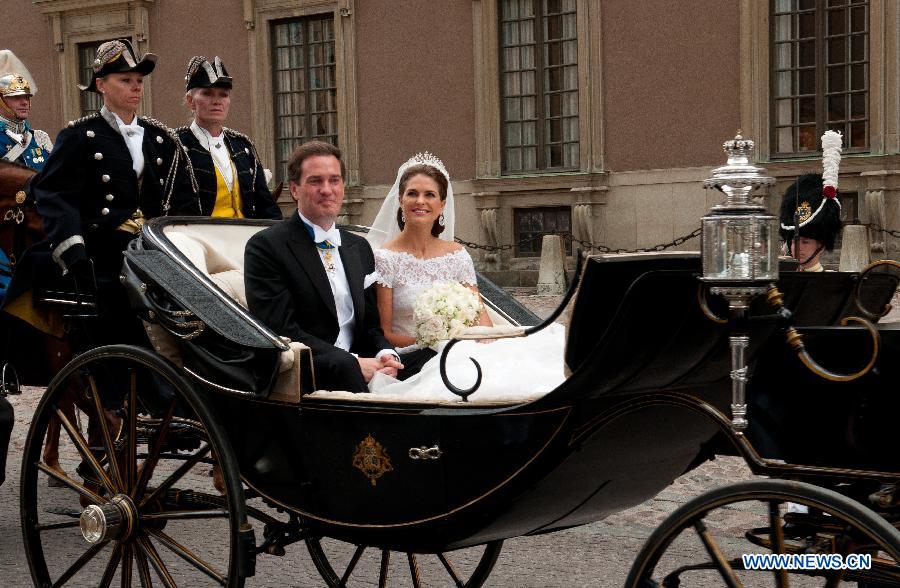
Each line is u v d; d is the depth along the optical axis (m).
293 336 3.74
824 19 16.38
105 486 3.78
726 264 2.50
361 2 19.61
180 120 21.09
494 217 18.69
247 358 3.38
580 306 2.73
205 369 3.55
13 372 5.56
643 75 17.52
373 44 19.56
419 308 4.07
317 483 3.38
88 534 3.61
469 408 3.03
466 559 4.74
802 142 16.69
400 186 4.63
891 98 15.82
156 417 3.96
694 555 4.63
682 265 2.86
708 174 17.06
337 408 3.24
